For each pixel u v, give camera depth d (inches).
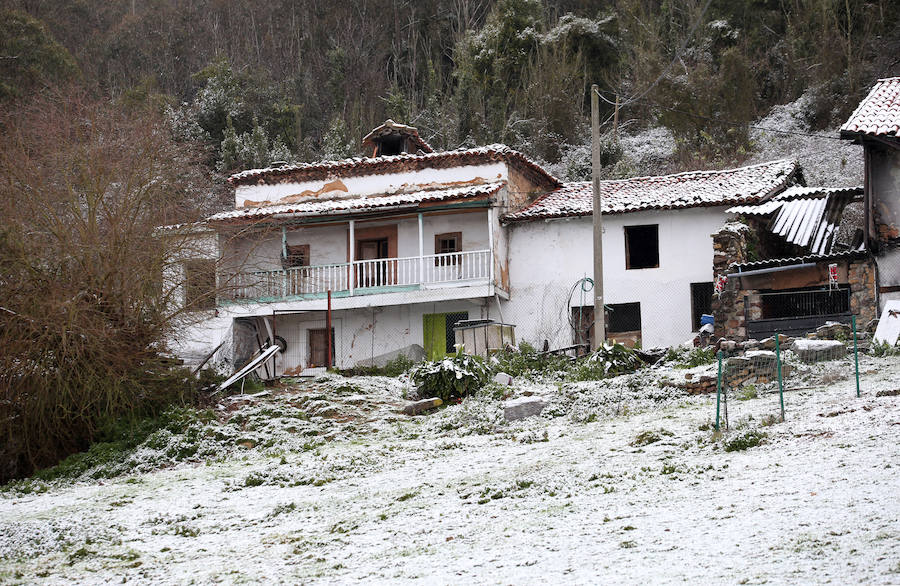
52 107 950.4
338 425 783.7
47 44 1905.8
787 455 495.2
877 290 918.4
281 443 749.3
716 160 1712.6
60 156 867.4
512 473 544.1
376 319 1220.5
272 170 1312.7
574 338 1170.6
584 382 804.0
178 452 745.6
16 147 888.3
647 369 813.9
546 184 1360.7
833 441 504.7
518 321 1200.2
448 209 1194.6
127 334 831.1
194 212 971.9
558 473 524.7
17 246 806.5
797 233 1083.3
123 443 771.4
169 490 626.8
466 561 387.9
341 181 1299.2
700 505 426.6
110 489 656.4
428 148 1437.0
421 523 464.8
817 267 950.4
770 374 708.0
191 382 855.1
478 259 1187.3
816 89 1811.0
